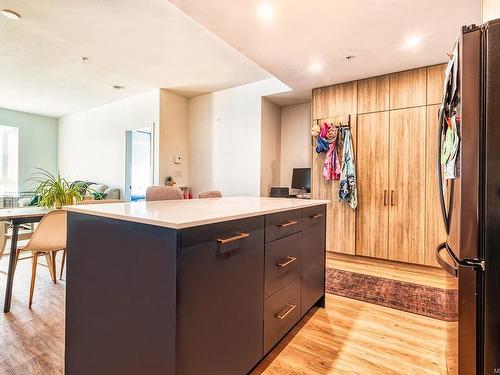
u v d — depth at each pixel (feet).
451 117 3.96
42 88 15.97
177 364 3.12
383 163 11.35
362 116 11.85
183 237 3.18
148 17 8.75
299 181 14.78
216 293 3.70
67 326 4.53
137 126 17.19
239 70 13.16
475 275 3.32
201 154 17.01
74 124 22.13
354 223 11.98
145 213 3.92
